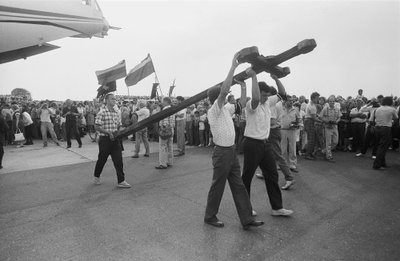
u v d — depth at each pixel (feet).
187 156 27.53
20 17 19.12
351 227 11.25
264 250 9.42
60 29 21.36
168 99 23.03
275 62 10.46
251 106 11.25
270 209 13.25
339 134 29.78
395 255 9.11
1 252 9.33
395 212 12.82
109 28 26.09
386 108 20.71
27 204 14.05
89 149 32.32
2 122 21.99
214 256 9.02
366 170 20.95
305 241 10.06
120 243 9.94
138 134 26.66
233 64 10.17
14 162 24.79
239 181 11.13
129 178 19.22
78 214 12.72
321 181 17.94
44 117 33.94
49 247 9.66
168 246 9.70
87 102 50.93
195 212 12.92
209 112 11.00
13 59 24.54
